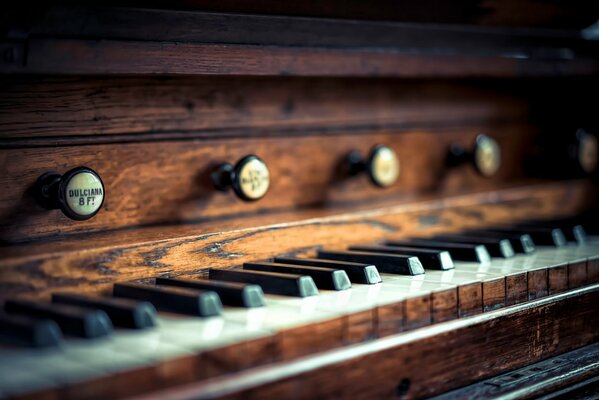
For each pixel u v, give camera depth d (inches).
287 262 22.2
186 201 23.5
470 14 27.6
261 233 22.6
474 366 19.7
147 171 22.7
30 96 20.6
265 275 19.7
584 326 22.7
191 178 23.6
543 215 31.4
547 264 22.4
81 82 21.4
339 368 16.9
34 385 13.8
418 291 19.2
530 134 33.7
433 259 22.1
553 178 33.7
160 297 18.1
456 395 19.0
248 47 22.4
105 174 21.9
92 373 14.3
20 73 18.7
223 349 15.6
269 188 25.4
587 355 22.0
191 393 15.0
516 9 28.5
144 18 20.5
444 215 27.8
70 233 21.2
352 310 17.7
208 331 16.4
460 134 31.0
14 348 15.5
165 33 20.9
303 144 26.2
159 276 20.5
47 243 20.1
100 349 15.4
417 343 18.4
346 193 27.4
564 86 34.1
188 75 22.0
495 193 30.0
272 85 25.4
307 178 26.4
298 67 23.5
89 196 21.0
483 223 29.1
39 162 20.8
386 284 20.2
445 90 30.4
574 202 32.6
